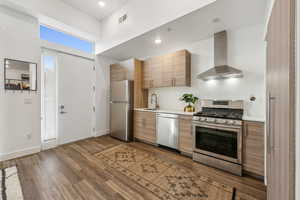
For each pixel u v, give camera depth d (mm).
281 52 898
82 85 3750
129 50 3711
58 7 2967
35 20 2797
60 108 3281
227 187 1771
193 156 2527
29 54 2711
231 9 1990
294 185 684
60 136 3293
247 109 2520
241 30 2562
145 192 1685
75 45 3648
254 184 1828
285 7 807
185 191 1705
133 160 2531
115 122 3939
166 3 2359
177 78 3180
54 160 2494
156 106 3957
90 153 2838
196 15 2143
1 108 2416
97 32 3807
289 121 731
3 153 2430
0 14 2379
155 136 3246
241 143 2025
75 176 2002
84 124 3812
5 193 1617
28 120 2713
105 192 1679
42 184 1805
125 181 1899
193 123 2543
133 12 2969
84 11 3467
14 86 2537
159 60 3535
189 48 3314
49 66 3100
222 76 2561
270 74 1303
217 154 2244
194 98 3055
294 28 696
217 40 2738
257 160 1906
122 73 4047
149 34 2805
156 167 2279
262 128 1862
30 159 2512
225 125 2166
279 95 947
